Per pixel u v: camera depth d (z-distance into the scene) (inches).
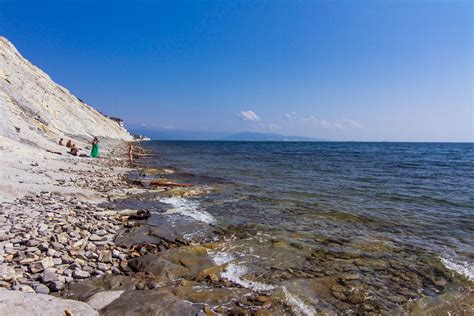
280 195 704.4
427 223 496.7
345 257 343.0
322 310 232.5
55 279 243.0
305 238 404.2
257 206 589.9
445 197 719.1
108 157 1469.0
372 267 318.0
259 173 1144.2
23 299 195.0
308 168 1366.9
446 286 280.7
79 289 241.0
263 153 2728.8
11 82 1934.1
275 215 523.8
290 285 266.7
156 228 422.6
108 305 215.8
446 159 2135.8
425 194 756.0
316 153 2812.5
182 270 289.3
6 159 709.3
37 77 2564.0
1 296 192.7
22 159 776.3
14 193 481.1
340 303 244.5
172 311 210.5
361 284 278.4
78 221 401.7
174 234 405.4
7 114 1152.2
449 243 402.3
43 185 547.2
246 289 257.6
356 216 528.1
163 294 233.5
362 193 754.2
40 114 1861.5
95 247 324.8
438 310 240.4
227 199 650.2
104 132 3595.0
